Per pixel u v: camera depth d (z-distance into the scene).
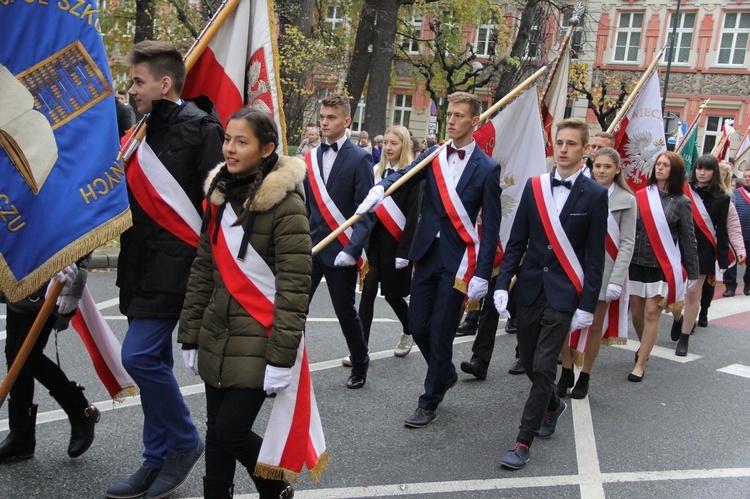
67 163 2.97
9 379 3.25
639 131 7.12
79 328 3.76
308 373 3.04
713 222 7.86
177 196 3.26
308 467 3.03
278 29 15.65
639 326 6.59
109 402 4.67
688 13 33.03
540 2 25.38
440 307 4.59
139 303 3.25
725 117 32.75
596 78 34.12
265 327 2.83
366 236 5.10
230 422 2.80
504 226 5.99
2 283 2.89
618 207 5.35
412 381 5.62
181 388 5.00
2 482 3.47
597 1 33.78
